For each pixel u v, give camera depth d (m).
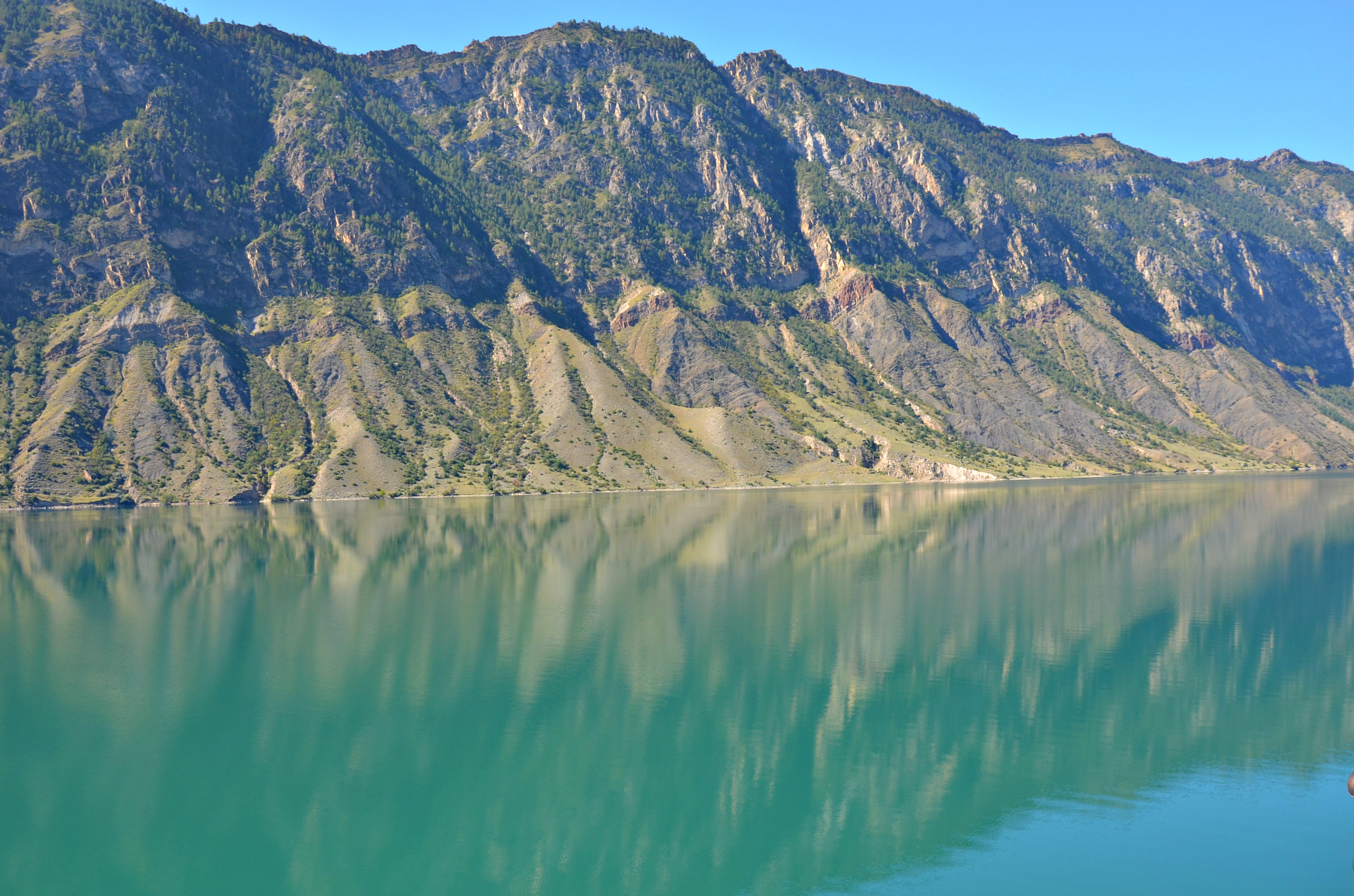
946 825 53.03
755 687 76.62
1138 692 74.75
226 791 58.00
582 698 74.06
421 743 65.19
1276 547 152.75
